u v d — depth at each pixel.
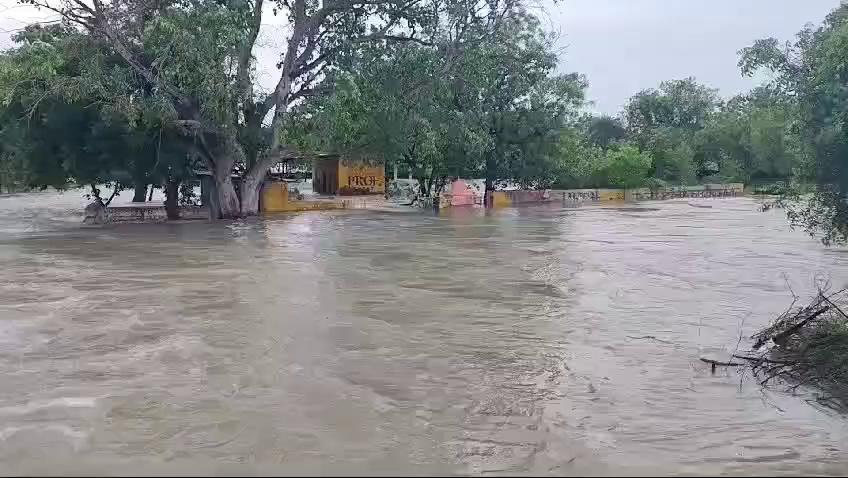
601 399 7.78
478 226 29.03
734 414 7.30
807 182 11.94
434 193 43.97
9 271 16.52
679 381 8.39
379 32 33.94
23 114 29.19
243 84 29.75
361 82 32.19
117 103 26.30
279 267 17.30
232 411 7.34
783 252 20.47
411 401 7.69
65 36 27.16
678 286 14.81
